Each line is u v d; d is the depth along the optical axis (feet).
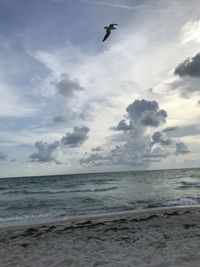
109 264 19.57
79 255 23.94
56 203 80.64
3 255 25.68
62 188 149.89
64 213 60.34
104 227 36.52
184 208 56.70
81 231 34.65
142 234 30.94
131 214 50.55
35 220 52.13
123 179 232.94
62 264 21.30
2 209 72.90
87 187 150.71
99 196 97.45
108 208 65.51
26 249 27.40
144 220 40.22
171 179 203.10
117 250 24.54
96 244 27.61
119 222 39.68
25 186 179.83
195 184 142.00
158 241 26.94
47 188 153.38
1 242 31.30
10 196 112.57
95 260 21.84
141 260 20.10
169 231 31.89
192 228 33.32
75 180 243.60
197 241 25.38
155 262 19.40
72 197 97.30
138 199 82.69
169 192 103.24
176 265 17.88
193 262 18.29
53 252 25.59
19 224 48.03
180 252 21.56
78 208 67.92
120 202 76.59
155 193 101.09
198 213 44.47
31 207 74.38
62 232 34.65
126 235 31.09
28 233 35.45
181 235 29.50
